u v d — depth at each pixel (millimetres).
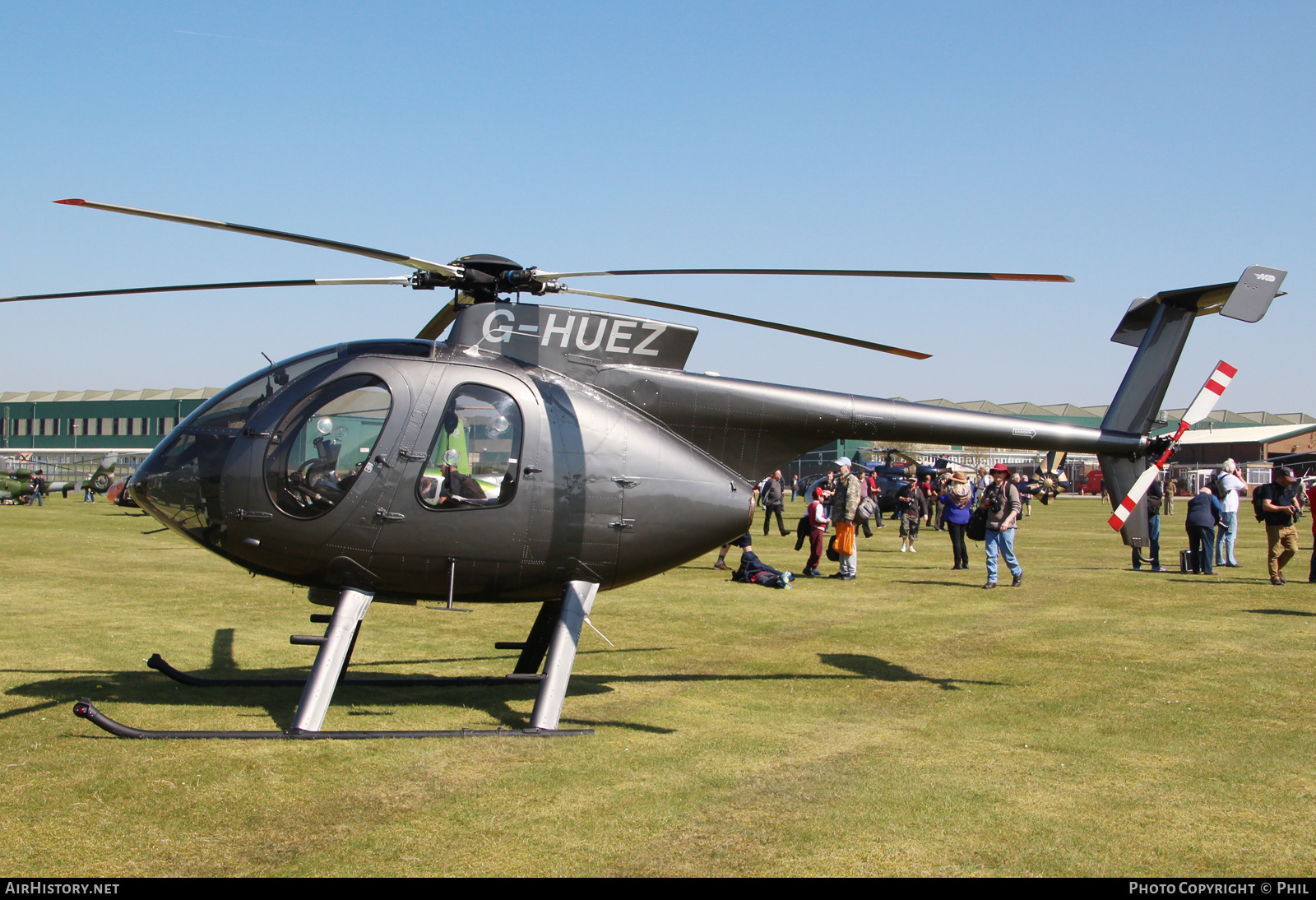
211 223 5680
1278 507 14445
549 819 4770
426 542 6441
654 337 7207
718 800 5078
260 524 6359
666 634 10297
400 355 6645
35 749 5695
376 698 7340
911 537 21125
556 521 6648
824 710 7098
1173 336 8664
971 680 8117
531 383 6742
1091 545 22672
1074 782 5469
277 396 6539
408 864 4199
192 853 4273
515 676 6484
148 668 8086
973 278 6332
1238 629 10617
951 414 7773
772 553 20344
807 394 7449
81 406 68250
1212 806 5086
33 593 12406
